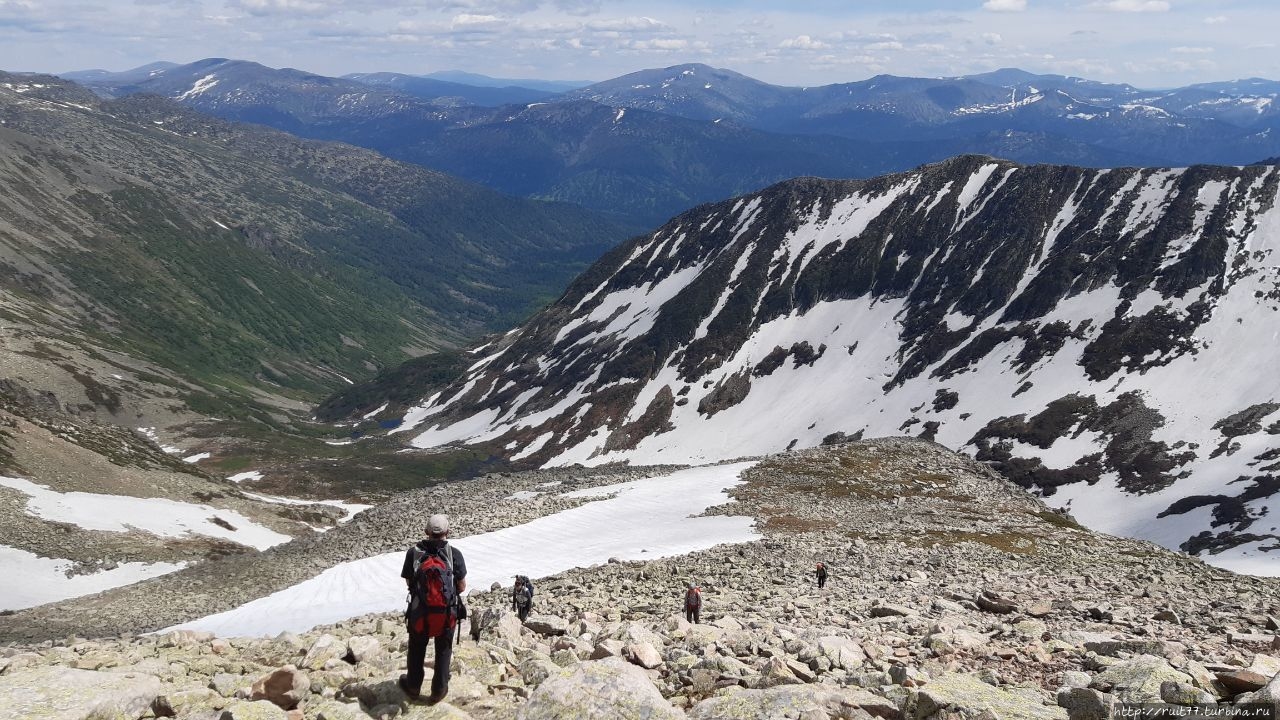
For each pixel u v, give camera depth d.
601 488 90.69
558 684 9.19
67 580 70.31
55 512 82.50
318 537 81.38
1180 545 106.94
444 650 9.44
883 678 10.61
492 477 121.69
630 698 8.84
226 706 9.12
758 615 22.88
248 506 109.50
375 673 10.52
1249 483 116.06
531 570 51.09
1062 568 44.94
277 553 74.94
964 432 156.88
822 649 12.80
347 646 11.52
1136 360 158.38
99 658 11.90
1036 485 134.88
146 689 9.36
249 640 14.95
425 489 116.38
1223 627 18.72
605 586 34.84
